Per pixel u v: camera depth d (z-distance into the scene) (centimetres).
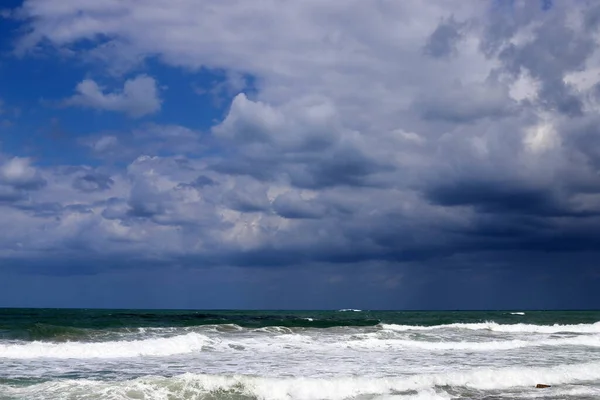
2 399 1360
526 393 1673
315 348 2631
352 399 1540
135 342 2458
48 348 2295
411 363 2170
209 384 1541
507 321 5694
